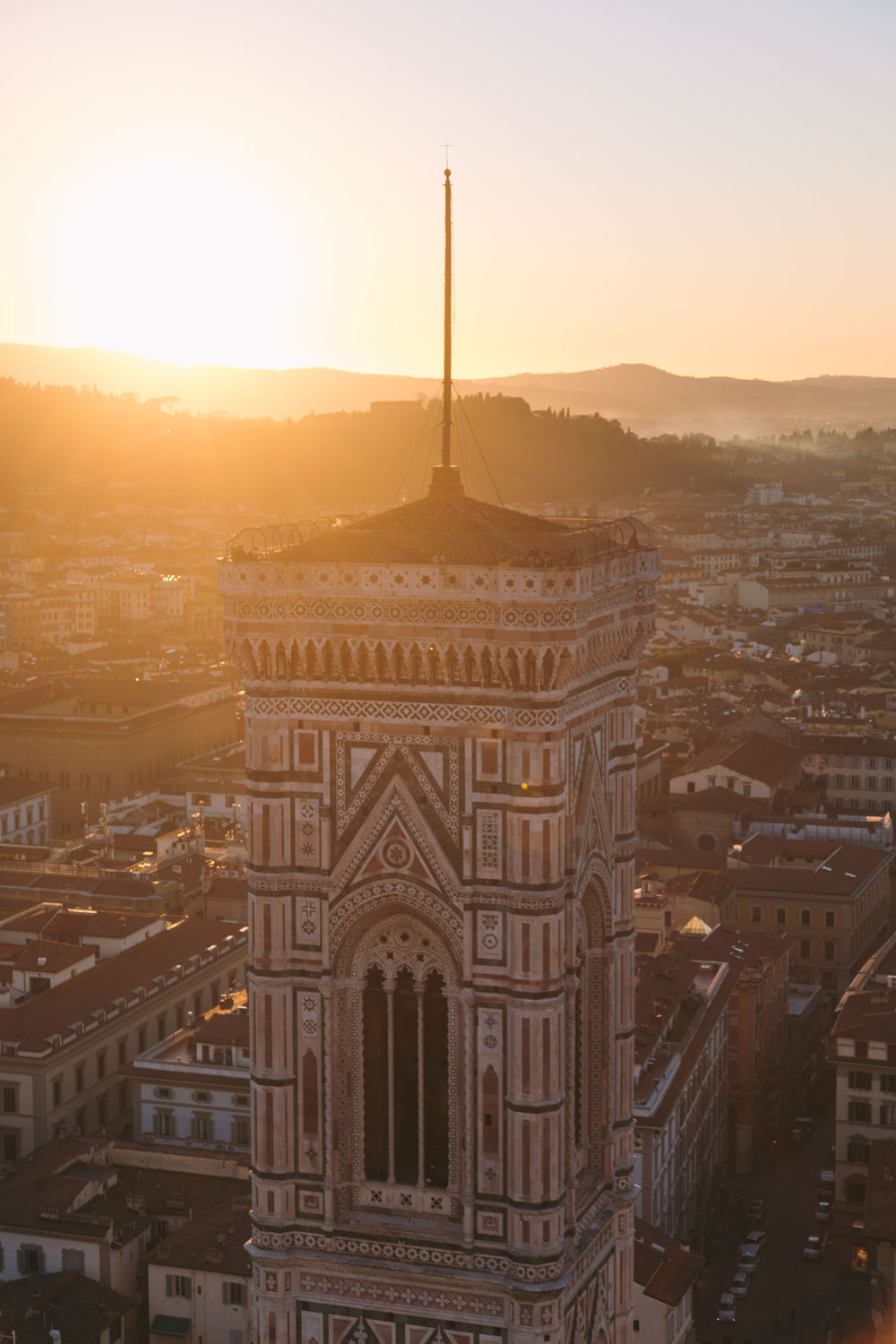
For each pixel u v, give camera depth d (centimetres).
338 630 6550
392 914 6719
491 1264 6706
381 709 6588
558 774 6475
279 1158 6881
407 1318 6831
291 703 6675
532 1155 6588
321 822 6712
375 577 6469
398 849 6650
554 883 6500
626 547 7350
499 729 6475
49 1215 16212
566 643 6353
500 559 6488
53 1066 19050
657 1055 18775
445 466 7175
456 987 6650
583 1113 7262
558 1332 6694
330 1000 6775
